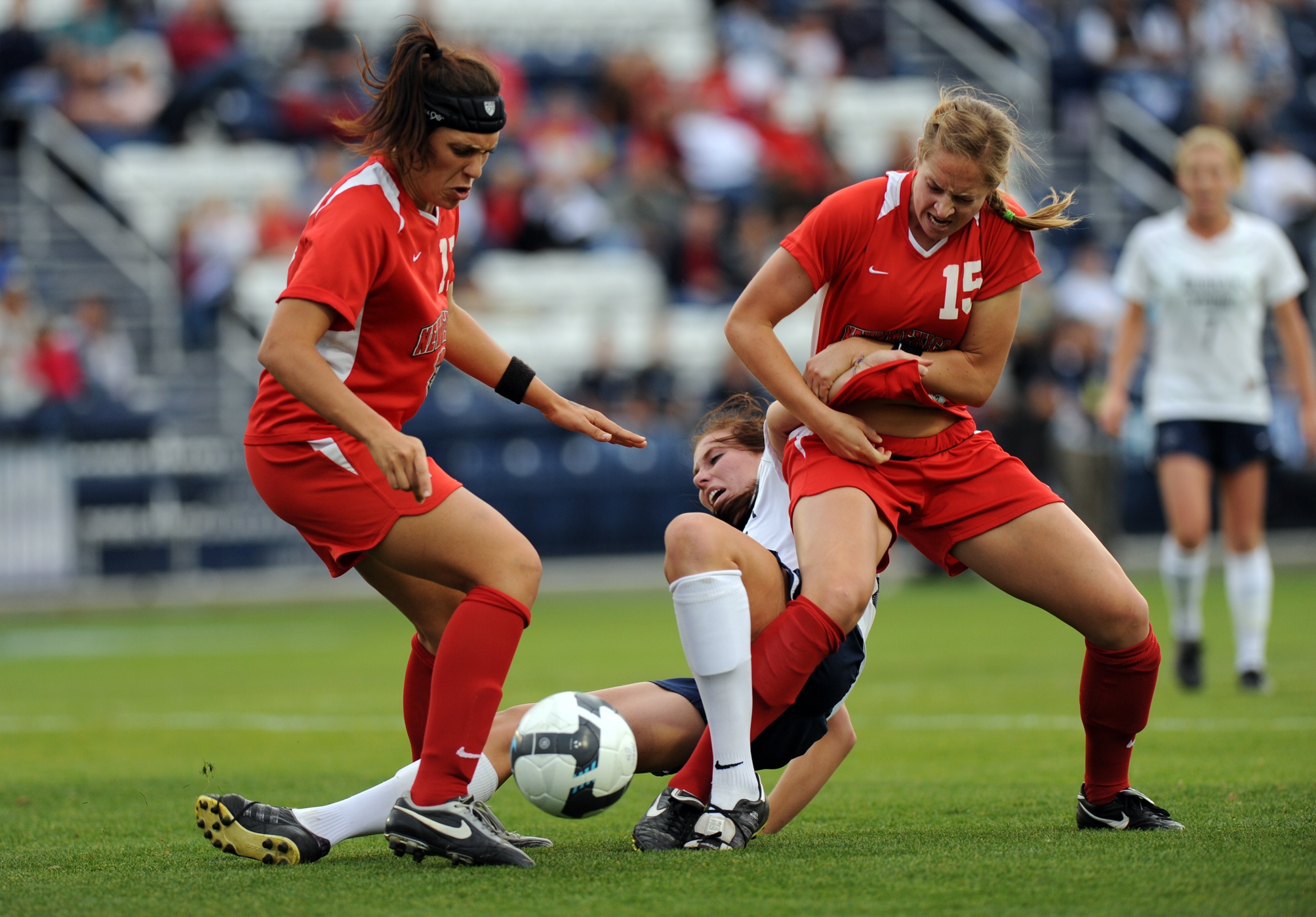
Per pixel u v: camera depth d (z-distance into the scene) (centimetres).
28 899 1148
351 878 1184
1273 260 2716
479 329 1461
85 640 4553
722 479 1488
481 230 6900
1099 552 1343
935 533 1395
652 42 8538
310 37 7425
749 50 8181
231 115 7188
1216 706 2445
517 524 5769
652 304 6906
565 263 6900
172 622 5112
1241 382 2691
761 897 1081
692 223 6956
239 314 6462
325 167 6825
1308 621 4112
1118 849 1256
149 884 1199
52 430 5581
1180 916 1010
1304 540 6269
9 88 7188
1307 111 8575
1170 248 2719
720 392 6025
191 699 3006
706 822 1275
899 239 1357
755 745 1349
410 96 1238
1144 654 1333
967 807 1577
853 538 1314
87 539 5572
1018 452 5241
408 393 1324
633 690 1345
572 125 7406
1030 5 8862
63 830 1541
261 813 1274
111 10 7431
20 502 5456
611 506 5869
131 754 2230
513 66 7619
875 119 8112
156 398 6231
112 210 6862
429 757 1238
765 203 7106
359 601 5778
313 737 2391
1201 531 2673
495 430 5812
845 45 8612
